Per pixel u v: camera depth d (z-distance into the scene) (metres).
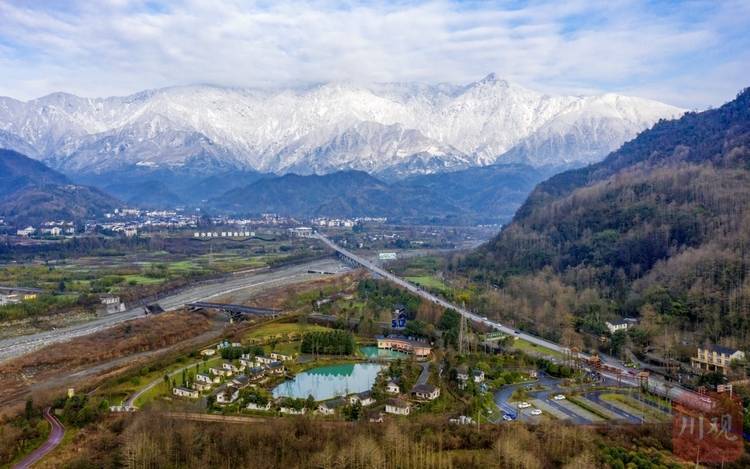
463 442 196.50
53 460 190.25
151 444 188.38
